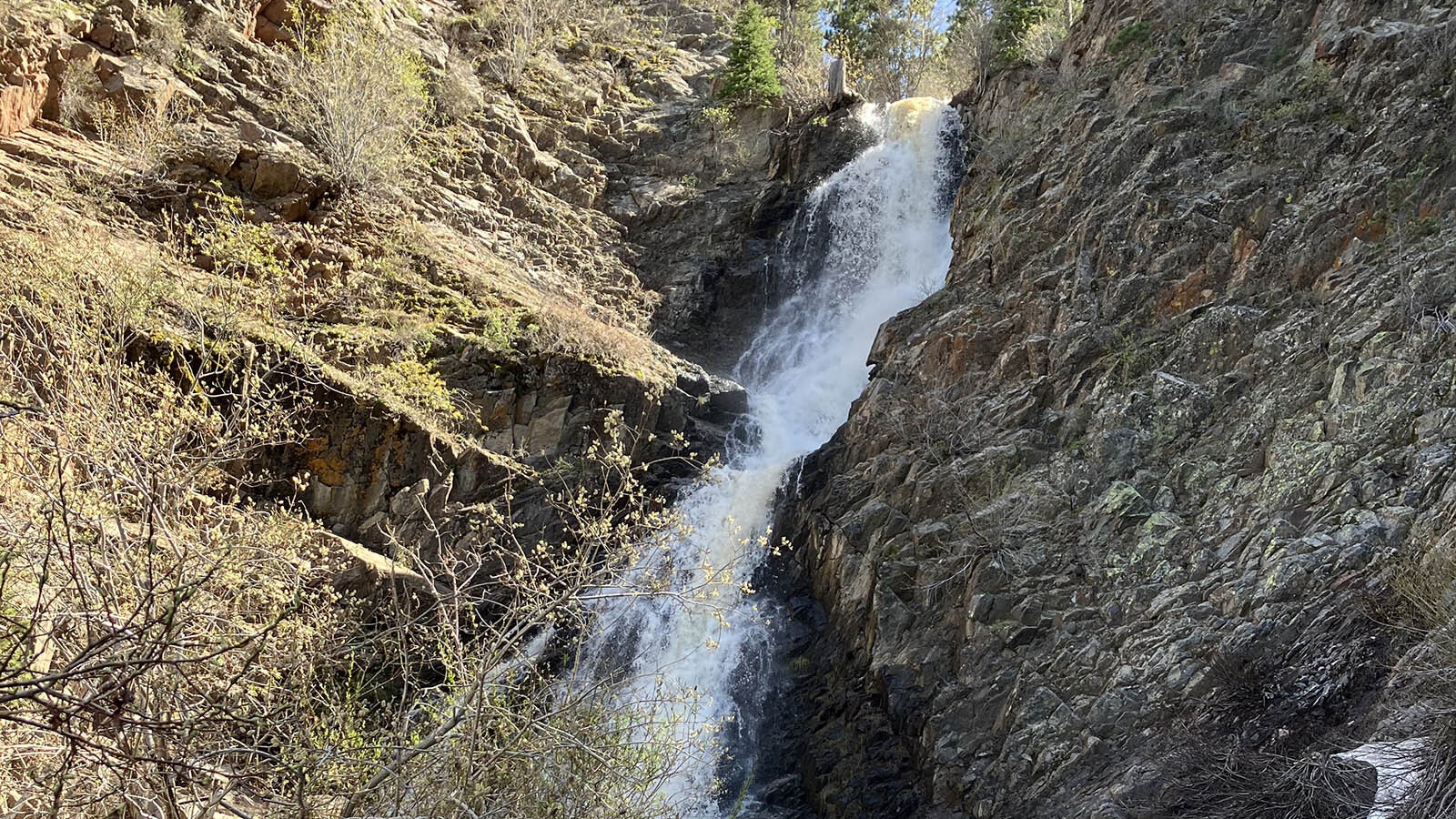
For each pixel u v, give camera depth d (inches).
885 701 490.9
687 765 489.1
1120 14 773.3
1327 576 386.6
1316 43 623.5
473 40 1055.0
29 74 669.3
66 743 199.8
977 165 792.3
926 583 516.1
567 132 1046.4
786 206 999.0
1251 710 363.6
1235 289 544.4
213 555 258.7
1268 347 502.9
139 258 568.7
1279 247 539.5
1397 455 410.3
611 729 283.6
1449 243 468.8
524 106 1043.3
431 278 722.2
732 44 1212.5
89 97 704.4
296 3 858.8
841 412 826.8
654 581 367.2
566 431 674.8
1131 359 544.7
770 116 1067.9
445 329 664.4
